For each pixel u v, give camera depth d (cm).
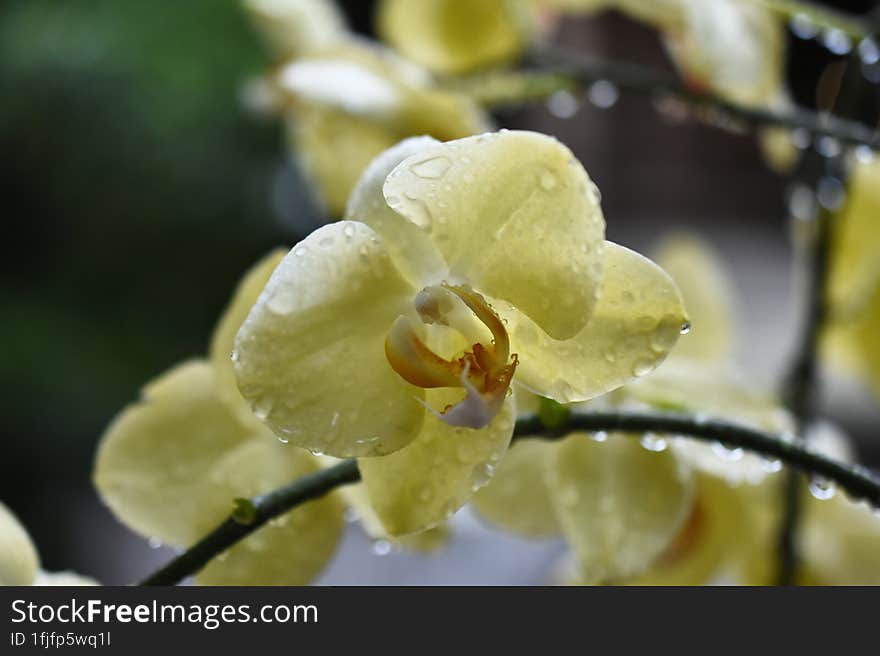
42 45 225
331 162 70
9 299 221
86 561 170
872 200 66
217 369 58
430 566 135
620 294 53
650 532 60
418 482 53
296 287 52
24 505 190
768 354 177
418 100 67
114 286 230
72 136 228
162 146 229
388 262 53
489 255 53
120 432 60
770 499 64
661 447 59
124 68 226
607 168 248
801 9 63
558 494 60
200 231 233
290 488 55
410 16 71
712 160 256
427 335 54
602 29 195
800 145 65
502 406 53
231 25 231
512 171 52
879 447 156
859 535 63
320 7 77
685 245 69
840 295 67
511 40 70
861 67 63
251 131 233
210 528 59
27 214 231
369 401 53
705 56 64
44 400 204
